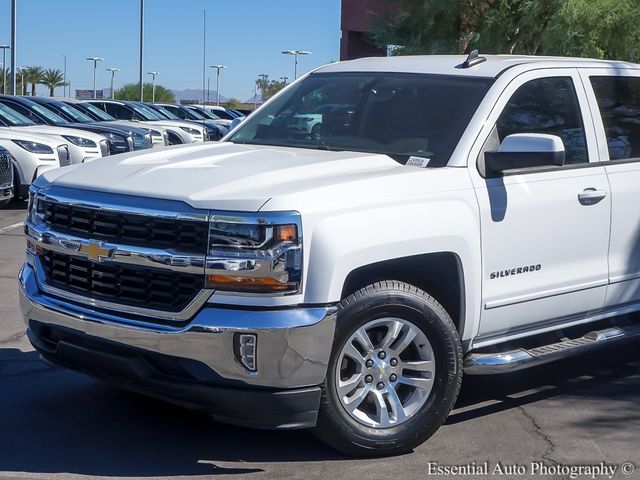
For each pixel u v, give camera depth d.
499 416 5.84
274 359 4.50
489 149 5.46
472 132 5.43
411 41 18.86
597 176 5.95
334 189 4.73
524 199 5.46
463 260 5.14
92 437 5.30
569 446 5.36
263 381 4.54
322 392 4.71
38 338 5.27
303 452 5.13
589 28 17.59
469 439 5.41
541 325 5.82
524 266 5.51
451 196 5.13
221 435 5.37
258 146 5.98
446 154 5.36
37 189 5.34
